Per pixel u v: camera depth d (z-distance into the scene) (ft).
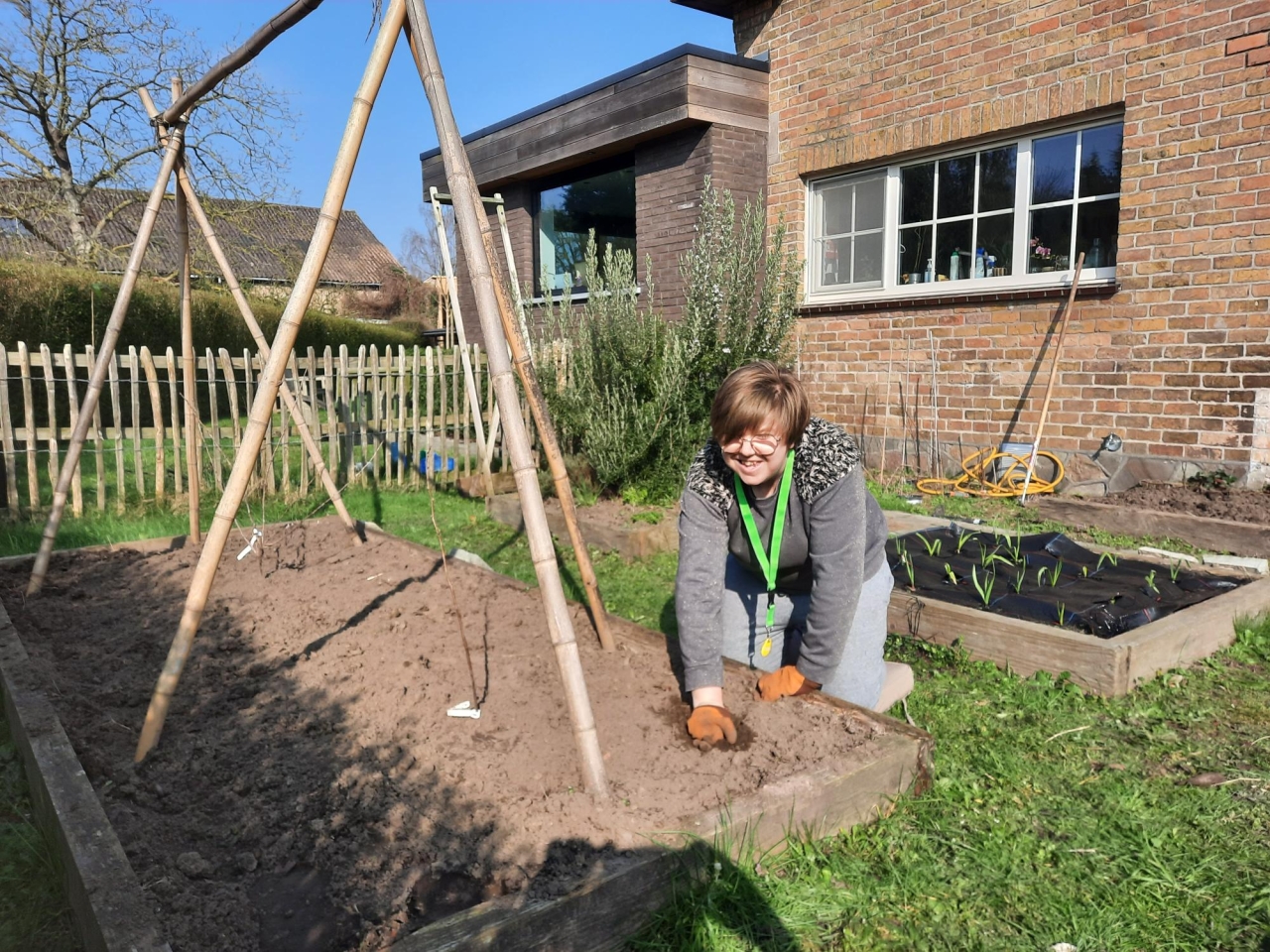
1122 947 6.35
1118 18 20.80
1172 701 10.71
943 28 24.22
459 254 40.57
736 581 9.95
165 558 15.44
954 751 9.42
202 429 25.03
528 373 10.52
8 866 7.41
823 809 7.42
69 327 38.68
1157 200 20.43
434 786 7.63
